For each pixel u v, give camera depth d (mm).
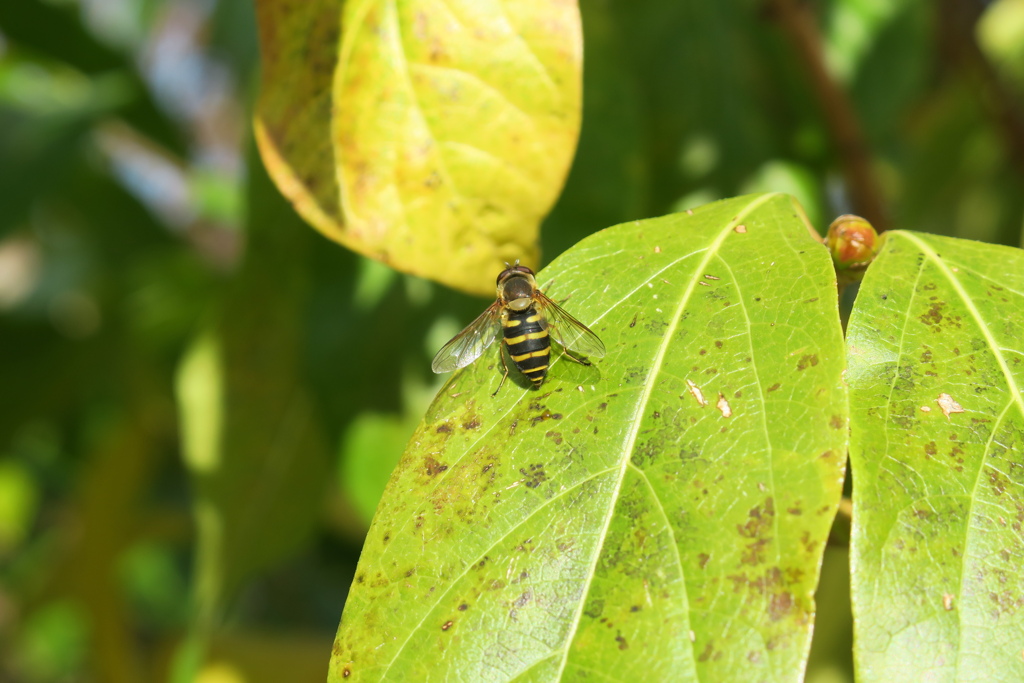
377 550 135
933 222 270
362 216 149
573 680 128
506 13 148
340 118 150
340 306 193
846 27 213
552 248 182
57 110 247
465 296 190
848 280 147
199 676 229
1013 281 139
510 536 133
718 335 137
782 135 202
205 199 297
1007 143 239
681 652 127
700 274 141
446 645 131
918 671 125
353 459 190
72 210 300
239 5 307
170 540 299
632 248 144
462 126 149
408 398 189
